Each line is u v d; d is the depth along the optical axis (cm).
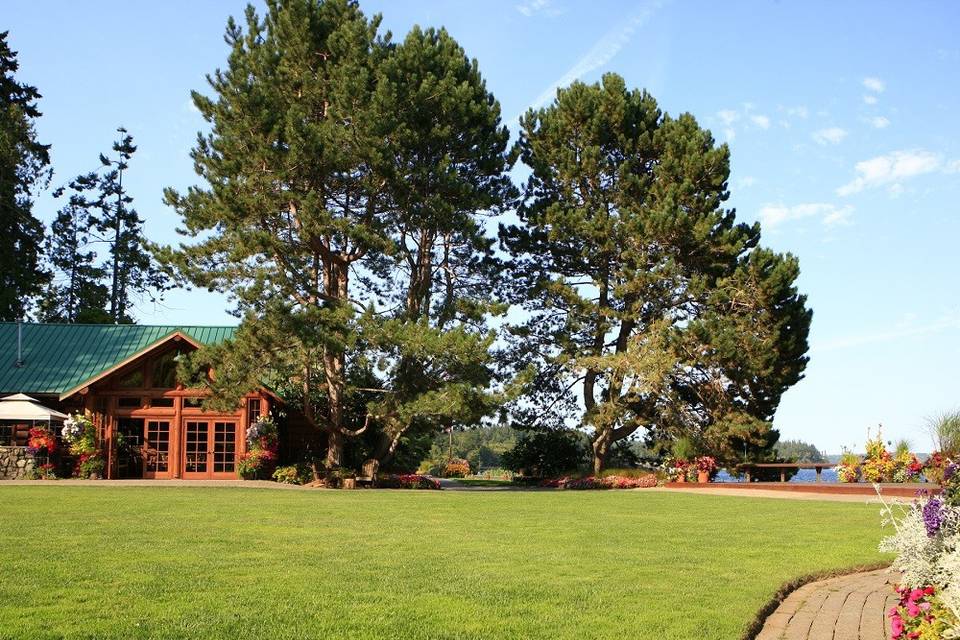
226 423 3017
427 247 3036
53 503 1709
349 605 744
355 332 2491
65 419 2880
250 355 2536
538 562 995
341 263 2930
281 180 2609
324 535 1225
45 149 4822
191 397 2984
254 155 2591
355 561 979
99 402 2956
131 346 3350
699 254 3284
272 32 2880
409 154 2777
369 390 2898
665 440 3338
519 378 2627
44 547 1050
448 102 2717
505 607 746
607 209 3394
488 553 1062
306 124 2555
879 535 1311
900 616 696
